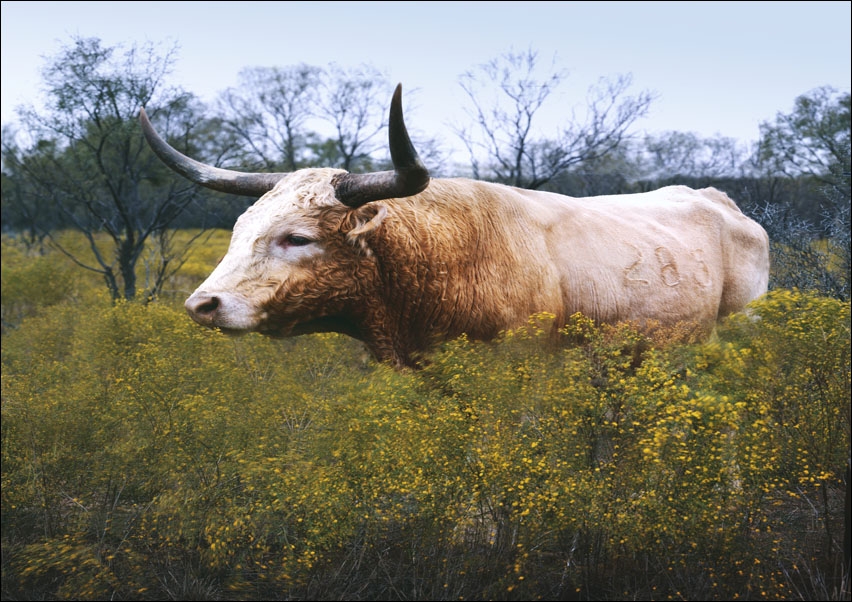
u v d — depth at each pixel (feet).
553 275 15.78
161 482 12.12
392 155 13.35
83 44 32.12
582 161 42.63
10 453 12.36
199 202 40.81
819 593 10.59
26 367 18.26
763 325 11.98
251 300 13.61
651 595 10.43
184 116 35.68
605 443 11.31
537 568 11.00
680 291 17.35
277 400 13.11
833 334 11.55
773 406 11.64
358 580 11.06
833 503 12.62
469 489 10.81
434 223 14.65
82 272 37.96
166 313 17.97
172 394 12.69
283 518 11.38
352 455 11.08
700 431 10.96
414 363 15.20
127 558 11.21
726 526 10.77
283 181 14.44
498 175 42.83
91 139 33.60
